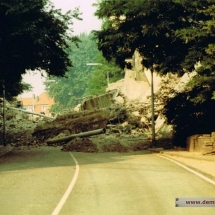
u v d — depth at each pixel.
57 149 52.44
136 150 45.69
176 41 37.91
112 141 55.31
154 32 37.28
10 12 35.53
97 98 94.00
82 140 51.31
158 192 16.91
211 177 21.36
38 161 34.06
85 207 13.98
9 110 100.00
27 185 19.67
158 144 48.31
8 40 38.12
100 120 71.88
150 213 12.79
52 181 20.95
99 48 42.12
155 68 42.09
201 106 39.25
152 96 46.91
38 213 13.14
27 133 74.00
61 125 71.50
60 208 13.84
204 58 32.56
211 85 32.72
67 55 44.97
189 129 41.53
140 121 72.44
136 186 18.69
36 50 40.34
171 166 27.17
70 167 28.25
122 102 86.69
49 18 40.66
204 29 33.22
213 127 39.94
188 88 41.22
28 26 37.09
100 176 22.73
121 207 13.88
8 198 16.11
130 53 42.41
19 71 43.25
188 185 18.64
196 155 33.78
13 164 31.58
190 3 35.25
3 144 57.19
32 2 37.41
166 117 43.53
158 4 37.16
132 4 37.66
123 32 39.97
